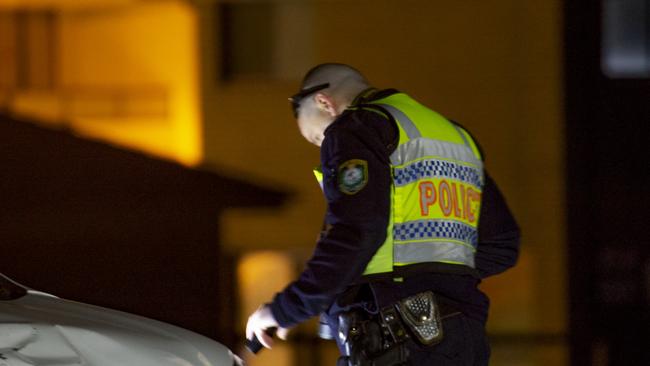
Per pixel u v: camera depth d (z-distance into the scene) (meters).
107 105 30.08
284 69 30.23
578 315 29.75
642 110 30.45
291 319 10.83
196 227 29.69
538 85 29.83
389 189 10.69
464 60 29.89
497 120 29.95
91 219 29.44
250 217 29.84
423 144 11.14
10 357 9.59
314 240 29.83
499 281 29.77
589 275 29.92
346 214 10.47
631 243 30.16
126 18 30.03
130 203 29.59
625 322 29.97
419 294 10.92
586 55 29.92
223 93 30.16
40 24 29.92
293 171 30.05
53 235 29.33
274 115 30.08
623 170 30.31
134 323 11.42
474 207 11.73
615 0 30.20
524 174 29.97
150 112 30.05
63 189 29.48
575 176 29.92
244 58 30.25
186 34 30.11
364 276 10.87
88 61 30.03
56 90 29.95
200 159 30.05
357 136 10.77
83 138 29.75
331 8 30.00
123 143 29.89
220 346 11.84
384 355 10.80
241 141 30.05
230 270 29.72
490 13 29.83
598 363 29.92
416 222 10.98
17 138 29.61
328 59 30.08
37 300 11.78
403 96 11.63
